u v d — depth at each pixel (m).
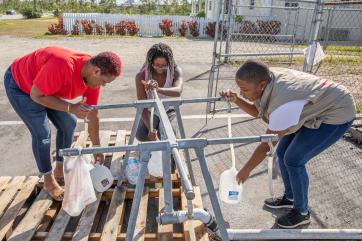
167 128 1.99
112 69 2.52
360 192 3.52
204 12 26.95
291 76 2.36
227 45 9.82
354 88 7.89
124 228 2.87
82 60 2.64
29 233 2.62
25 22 28.09
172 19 20.25
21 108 2.77
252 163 2.36
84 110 2.58
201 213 2.33
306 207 2.90
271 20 17.92
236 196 2.70
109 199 3.18
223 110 5.95
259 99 2.43
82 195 2.45
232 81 8.33
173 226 2.89
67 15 19.22
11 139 4.71
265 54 6.53
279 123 2.23
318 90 2.32
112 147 1.82
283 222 2.91
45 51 2.64
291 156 2.66
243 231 2.76
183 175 1.64
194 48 14.12
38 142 2.88
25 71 2.69
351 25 16.11
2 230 2.65
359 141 4.77
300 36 18.52
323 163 4.16
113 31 19.20
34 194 3.29
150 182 3.35
